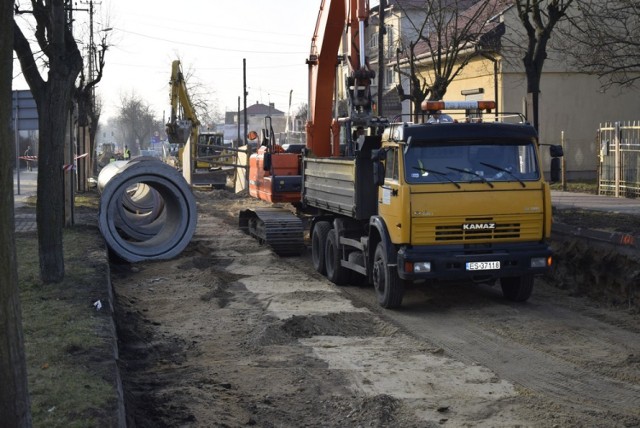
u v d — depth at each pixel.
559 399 7.85
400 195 11.62
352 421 7.27
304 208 18.77
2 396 4.25
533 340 10.23
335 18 16.88
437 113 13.01
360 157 13.34
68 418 5.93
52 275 11.53
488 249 11.76
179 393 7.84
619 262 12.55
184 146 40.03
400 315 11.88
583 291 13.22
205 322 11.30
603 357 9.38
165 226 18.27
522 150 12.01
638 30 20.72
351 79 15.73
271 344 10.05
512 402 7.71
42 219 11.47
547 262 11.84
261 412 7.48
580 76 33.00
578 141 33.16
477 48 25.83
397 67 26.72
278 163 19.12
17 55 11.10
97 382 6.85
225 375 8.67
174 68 36.19
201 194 37.19
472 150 11.91
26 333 8.59
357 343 10.12
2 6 4.20
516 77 32.41
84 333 8.56
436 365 9.03
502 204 11.73
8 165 4.25
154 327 11.05
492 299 12.99
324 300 12.76
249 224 21.19
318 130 18.23
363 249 13.20
